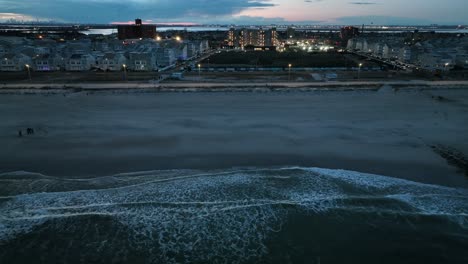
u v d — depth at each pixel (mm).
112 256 18016
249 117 41844
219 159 29578
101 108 46250
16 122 39625
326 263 17625
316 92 56156
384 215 21453
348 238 19469
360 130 36906
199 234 19844
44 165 28281
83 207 22156
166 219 21109
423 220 20906
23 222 20562
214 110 45062
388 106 47531
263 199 23312
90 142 33219
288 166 28359
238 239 19453
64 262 17547
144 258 17906
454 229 20109
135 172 27234
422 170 27438
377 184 25281
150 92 55969
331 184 25266
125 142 33250
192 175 26672
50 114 43125
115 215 21375
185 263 17578
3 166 28047
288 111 44750
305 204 22672
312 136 34938
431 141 33562
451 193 24047
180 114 43156
